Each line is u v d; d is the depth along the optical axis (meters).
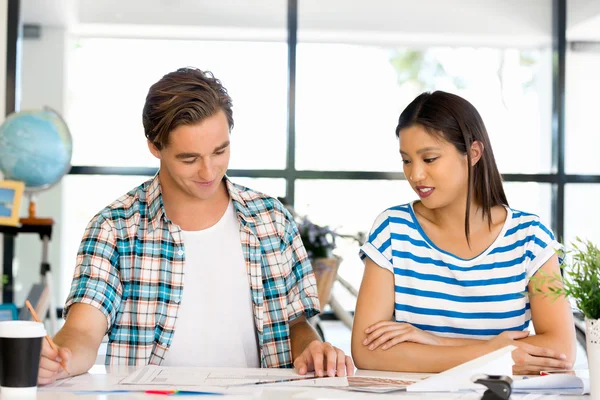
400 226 2.02
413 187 1.95
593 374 1.40
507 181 5.22
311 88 5.08
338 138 5.07
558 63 5.19
